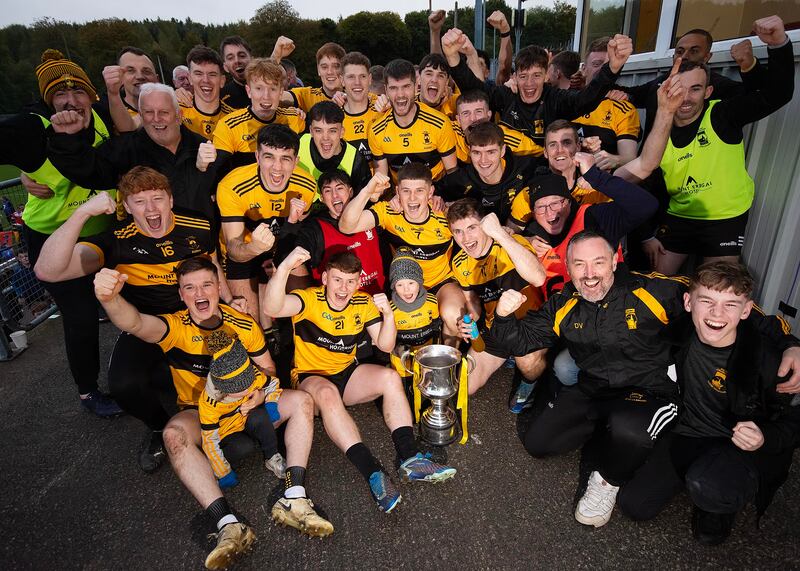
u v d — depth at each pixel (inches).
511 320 94.7
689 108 116.5
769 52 103.3
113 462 106.5
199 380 101.0
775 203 122.5
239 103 203.3
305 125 174.4
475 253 119.0
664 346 88.0
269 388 97.3
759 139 129.6
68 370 143.9
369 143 162.7
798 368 72.7
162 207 102.4
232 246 122.2
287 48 196.1
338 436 95.4
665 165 126.1
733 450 78.3
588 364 93.0
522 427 110.7
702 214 125.4
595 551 80.7
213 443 89.7
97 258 105.2
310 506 85.9
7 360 149.7
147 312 113.0
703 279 75.4
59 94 108.5
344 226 125.3
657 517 86.3
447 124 154.6
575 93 153.7
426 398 118.5
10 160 108.7
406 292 113.7
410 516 88.6
